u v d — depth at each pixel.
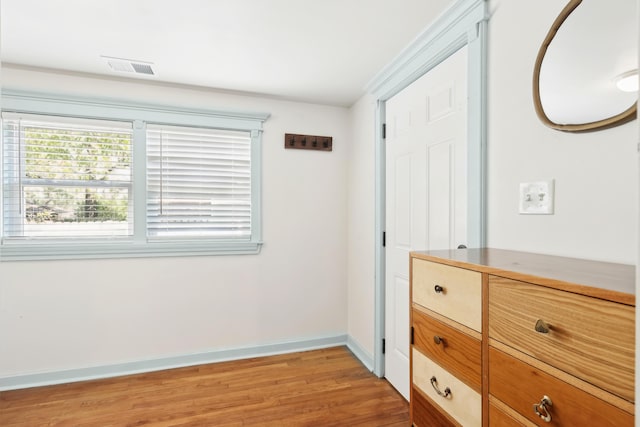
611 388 0.57
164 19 1.60
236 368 2.45
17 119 2.16
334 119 2.87
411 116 1.99
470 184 1.41
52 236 2.26
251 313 2.66
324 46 1.87
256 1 1.47
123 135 2.40
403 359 2.07
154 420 1.82
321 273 2.85
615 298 0.56
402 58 1.95
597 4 0.92
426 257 1.09
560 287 0.65
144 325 2.40
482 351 0.85
